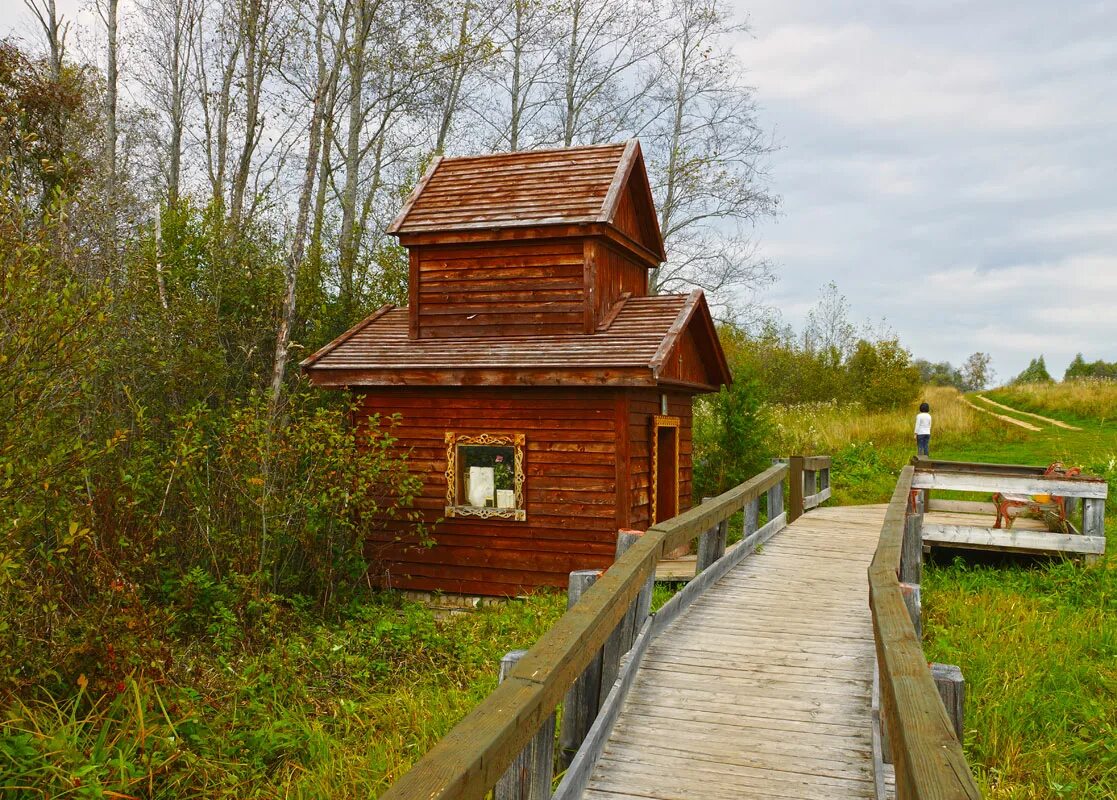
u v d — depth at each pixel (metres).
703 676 6.48
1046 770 6.29
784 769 5.02
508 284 14.40
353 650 9.72
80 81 21.12
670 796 4.70
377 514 14.23
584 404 13.37
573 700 6.02
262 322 17.53
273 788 6.31
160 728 6.38
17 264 6.68
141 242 16.45
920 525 10.62
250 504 11.34
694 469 18.89
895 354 32.66
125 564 8.25
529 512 13.59
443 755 2.69
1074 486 11.83
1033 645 8.67
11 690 6.21
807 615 8.12
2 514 6.60
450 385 13.70
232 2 23.41
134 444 11.33
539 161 15.55
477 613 12.37
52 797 5.29
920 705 3.20
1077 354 74.38
